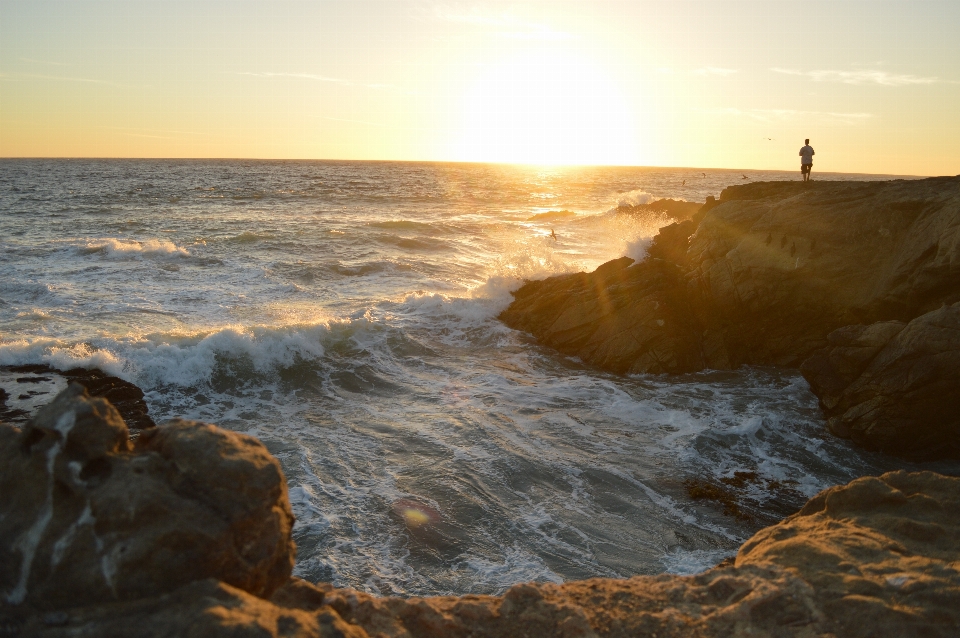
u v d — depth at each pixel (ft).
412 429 40.01
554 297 61.93
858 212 52.24
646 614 14.38
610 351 54.34
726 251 58.95
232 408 43.29
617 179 436.76
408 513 30.04
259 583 12.31
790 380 51.78
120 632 10.12
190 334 50.72
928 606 13.71
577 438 39.60
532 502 31.76
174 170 377.30
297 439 38.09
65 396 12.34
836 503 18.85
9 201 140.36
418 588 24.89
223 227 112.16
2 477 11.78
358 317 61.11
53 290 65.00
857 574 15.07
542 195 238.68
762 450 39.32
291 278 76.84
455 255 95.81
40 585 10.91
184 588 10.90
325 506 30.32
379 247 98.53
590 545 28.30
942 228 45.32
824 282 52.24
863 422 39.78
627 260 64.64
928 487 19.21
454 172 504.43
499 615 14.44
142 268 77.10
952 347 37.55
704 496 33.14
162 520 11.21
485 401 45.39
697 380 51.67
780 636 13.44
